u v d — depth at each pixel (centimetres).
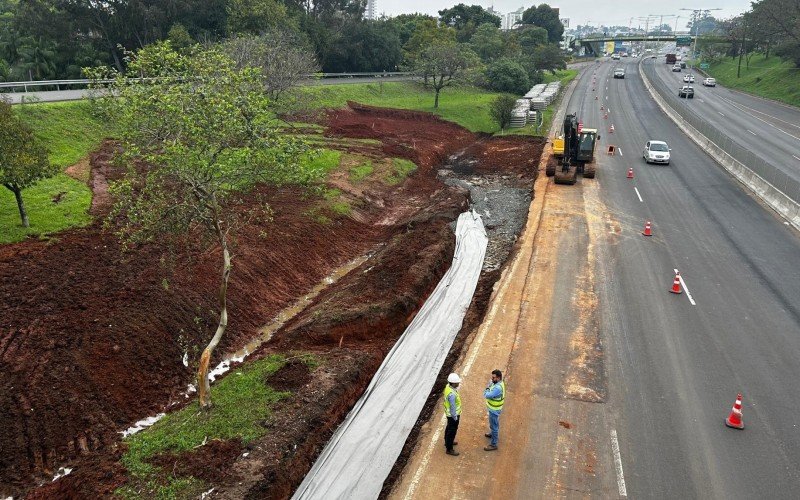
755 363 1421
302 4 6900
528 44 10144
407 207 3017
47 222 1936
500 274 2027
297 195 2653
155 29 4784
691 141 4334
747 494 1012
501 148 4416
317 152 1421
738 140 4269
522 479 1058
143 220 1280
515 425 1204
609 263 2053
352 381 1412
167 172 1230
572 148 3269
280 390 1356
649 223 2405
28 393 1302
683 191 2997
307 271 2180
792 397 1285
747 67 9169
